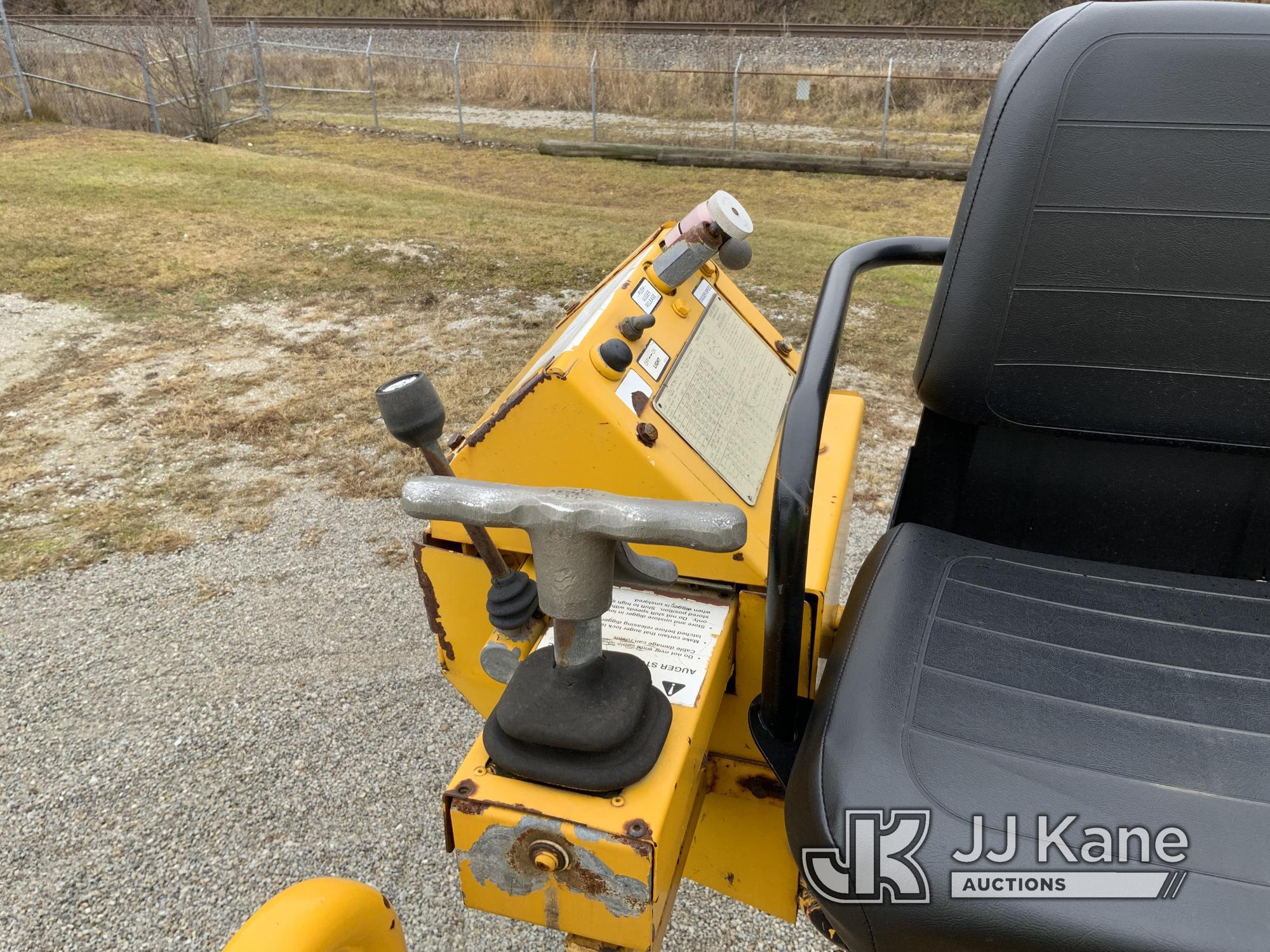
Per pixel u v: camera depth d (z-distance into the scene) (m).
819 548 1.28
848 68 13.76
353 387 4.04
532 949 1.68
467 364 4.24
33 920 1.74
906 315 5.04
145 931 1.72
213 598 2.70
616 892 0.84
